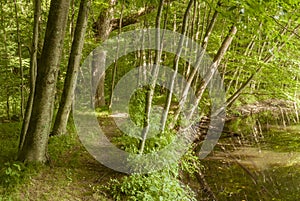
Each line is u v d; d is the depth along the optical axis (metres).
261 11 4.44
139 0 8.14
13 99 10.50
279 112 14.00
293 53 10.27
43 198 4.51
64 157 6.03
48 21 4.95
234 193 6.54
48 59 5.02
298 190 6.80
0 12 9.38
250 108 14.12
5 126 7.95
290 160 8.52
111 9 11.52
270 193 6.66
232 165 8.04
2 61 9.48
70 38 10.12
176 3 11.07
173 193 5.28
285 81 10.55
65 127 7.36
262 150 9.41
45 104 5.19
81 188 5.03
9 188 4.48
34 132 5.21
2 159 5.36
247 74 13.28
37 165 5.21
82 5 6.81
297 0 4.51
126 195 5.06
